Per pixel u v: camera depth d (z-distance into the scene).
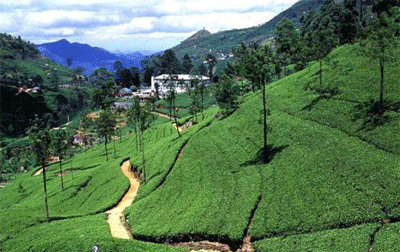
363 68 81.44
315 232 45.72
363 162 52.56
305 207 50.66
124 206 84.38
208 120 118.75
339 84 81.00
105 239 57.25
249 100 109.12
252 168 68.38
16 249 62.47
